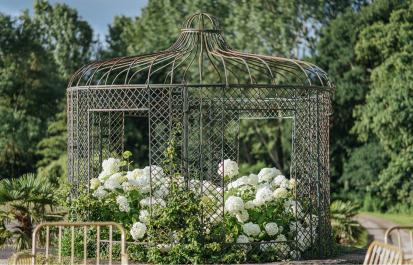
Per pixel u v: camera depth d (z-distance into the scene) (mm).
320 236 12578
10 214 14164
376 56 35375
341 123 36750
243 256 11711
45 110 41188
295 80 32406
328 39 36500
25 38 42938
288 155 37406
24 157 37844
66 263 11555
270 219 12094
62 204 12688
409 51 33875
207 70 32469
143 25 37125
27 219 14258
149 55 12500
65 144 35906
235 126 14555
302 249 12289
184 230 11648
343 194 37500
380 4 35750
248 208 11945
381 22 35031
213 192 12008
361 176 36031
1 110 37906
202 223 11680
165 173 12000
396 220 33531
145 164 32531
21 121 38531
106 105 12367
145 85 11852
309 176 12625
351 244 18062
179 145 11867
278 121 37219
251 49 35219
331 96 13008
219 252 11703
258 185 12484
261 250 11953
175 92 11852
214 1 35469
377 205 36375
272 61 12867
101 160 13461
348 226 17969
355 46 35219
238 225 11875
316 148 12547
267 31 35250
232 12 35562
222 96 11805
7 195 13953
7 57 42031
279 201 12195
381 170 35812
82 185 12617
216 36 12492
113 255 12055
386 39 34469
